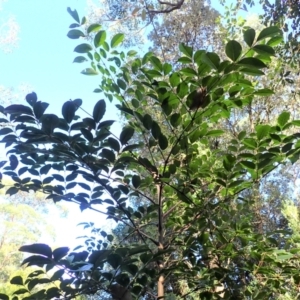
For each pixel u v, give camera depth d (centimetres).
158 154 195
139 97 171
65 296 124
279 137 136
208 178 179
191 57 126
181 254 182
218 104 141
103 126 127
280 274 175
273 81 356
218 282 174
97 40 158
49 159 145
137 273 128
